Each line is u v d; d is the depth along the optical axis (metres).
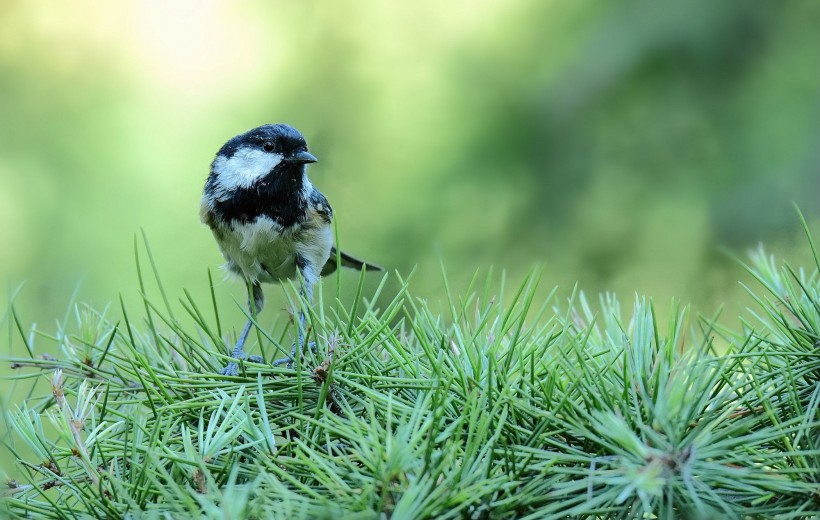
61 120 3.27
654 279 3.22
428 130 3.25
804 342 3.01
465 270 3.22
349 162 3.26
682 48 3.24
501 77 3.26
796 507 2.63
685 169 3.23
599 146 3.24
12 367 3.03
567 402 2.82
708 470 2.59
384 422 3.00
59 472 3.00
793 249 3.21
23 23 3.30
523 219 3.23
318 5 3.29
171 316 3.02
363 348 3.01
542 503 2.63
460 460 2.72
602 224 3.23
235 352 3.07
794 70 3.24
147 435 3.00
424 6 3.28
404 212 3.24
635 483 2.42
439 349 3.01
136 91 3.29
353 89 3.27
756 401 3.00
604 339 3.03
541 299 3.21
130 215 3.25
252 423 3.00
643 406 2.84
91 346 3.03
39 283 3.22
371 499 2.52
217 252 3.23
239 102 3.28
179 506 2.64
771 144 3.23
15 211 3.24
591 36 3.26
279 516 2.45
